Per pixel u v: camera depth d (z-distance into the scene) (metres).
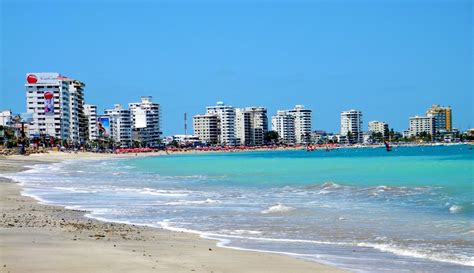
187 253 18.22
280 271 15.59
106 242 20.20
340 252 19.17
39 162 134.50
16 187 51.91
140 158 185.62
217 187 52.66
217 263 16.50
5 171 89.38
